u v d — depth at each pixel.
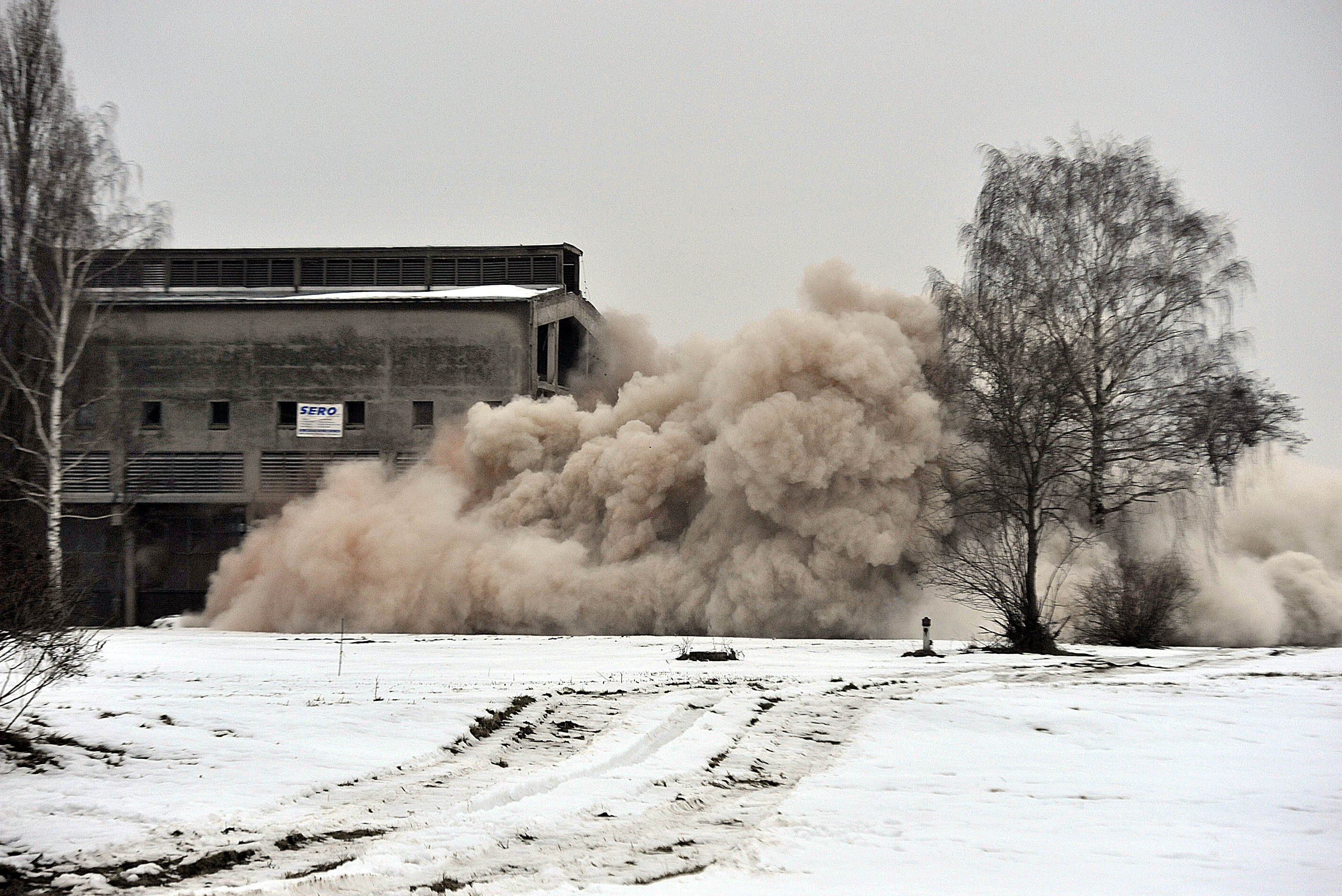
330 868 11.08
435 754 16.50
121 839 11.89
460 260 61.94
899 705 21.88
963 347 41.38
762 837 12.70
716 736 18.81
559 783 15.28
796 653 34.03
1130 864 11.61
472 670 27.66
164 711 18.19
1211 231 41.81
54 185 41.53
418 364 56.03
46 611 17.92
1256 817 13.74
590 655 32.62
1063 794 15.03
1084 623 40.72
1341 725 19.95
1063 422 39.78
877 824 13.36
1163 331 41.75
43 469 43.94
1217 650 36.09
